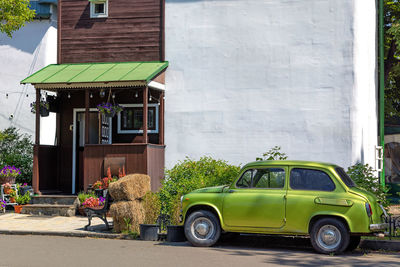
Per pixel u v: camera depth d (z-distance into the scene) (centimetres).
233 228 1188
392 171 2083
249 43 1903
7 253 1078
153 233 1314
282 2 1886
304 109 1847
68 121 2058
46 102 1936
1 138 2148
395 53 2169
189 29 1953
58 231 1402
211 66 1927
